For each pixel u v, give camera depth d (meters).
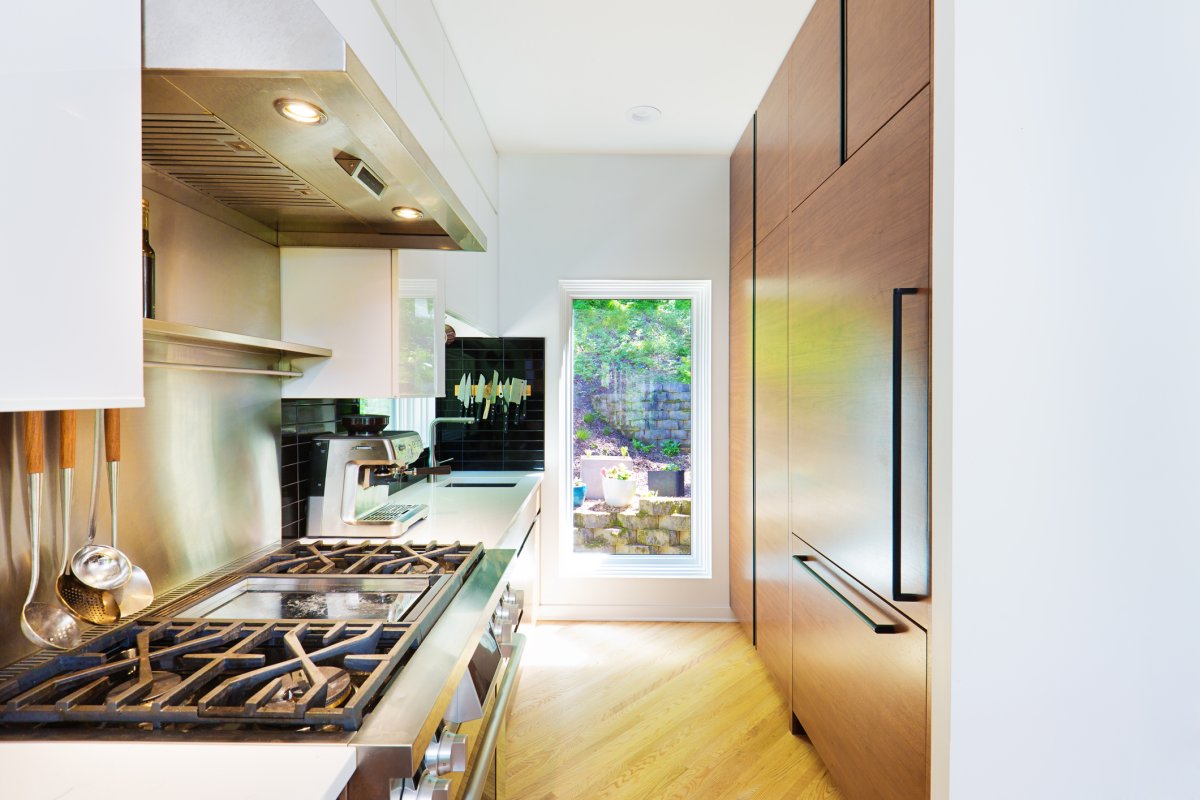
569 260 3.49
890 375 1.49
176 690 0.85
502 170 3.48
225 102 0.97
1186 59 1.26
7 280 0.62
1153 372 1.26
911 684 1.41
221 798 0.66
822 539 1.96
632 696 2.58
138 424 1.29
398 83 1.46
